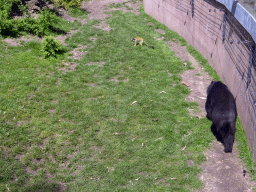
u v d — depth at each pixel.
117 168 5.40
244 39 6.47
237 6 6.83
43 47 9.99
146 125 6.71
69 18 14.51
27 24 11.52
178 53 11.28
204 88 8.52
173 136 6.30
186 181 5.09
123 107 7.41
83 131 6.40
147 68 9.77
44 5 14.34
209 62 9.98
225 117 5.73
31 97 7.56
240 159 5.65
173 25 13.74
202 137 6.27
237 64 7.10
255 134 5.53
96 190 4.91
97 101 7.65
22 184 4.94
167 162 5.57
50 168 5.35
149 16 16.20
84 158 5.67
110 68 9.67
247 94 6.18
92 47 11.40
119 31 13.27
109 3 18.53
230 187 5.00
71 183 5.05
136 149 5.91
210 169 5.42
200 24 10.57
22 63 9.28
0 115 6.62
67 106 7.32
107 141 6.14
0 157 5.42
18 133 6.13
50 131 6.33
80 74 9.16
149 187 4.98
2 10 11.87
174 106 7.48
